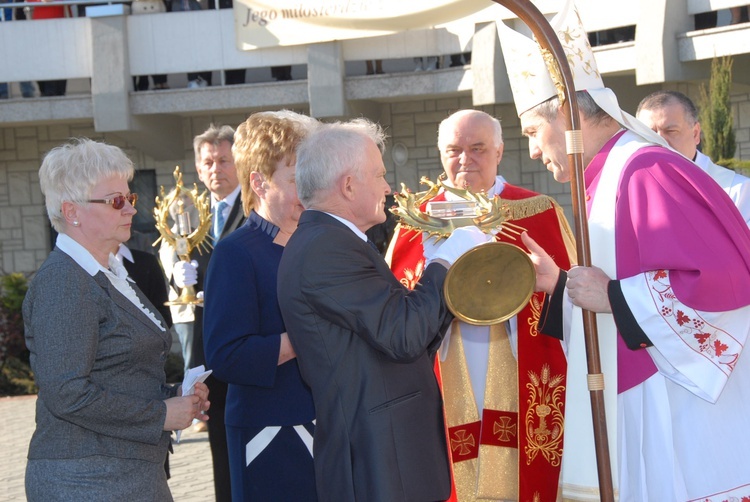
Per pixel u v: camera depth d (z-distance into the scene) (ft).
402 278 12.45
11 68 40.19
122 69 38.96
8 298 37.68
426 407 8.61
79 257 8.85
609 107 9.59
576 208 9.08
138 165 42.88
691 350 8.54
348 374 8.33
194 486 19.07
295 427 10.00
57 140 43.09
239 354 9.81
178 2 39.55
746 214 13.69
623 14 32.73
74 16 40.60
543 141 10.12
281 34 37.73
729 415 8.77
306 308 8.34
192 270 15.16
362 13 36.27
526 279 8.76
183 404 9.03
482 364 12.26
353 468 8.31
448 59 37.47
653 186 8.85
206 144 16.44
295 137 10.27
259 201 10.56
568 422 10.18
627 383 9.21
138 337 8.84
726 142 29.53
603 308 8.89
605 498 8.95
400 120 40.70
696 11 31.68
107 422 8.55
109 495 8.58
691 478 8.76
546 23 9.16
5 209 43.42
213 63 39.37
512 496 12.18
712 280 8.29
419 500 8.32
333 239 8.29
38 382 8.50
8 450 24.56
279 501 9.95
